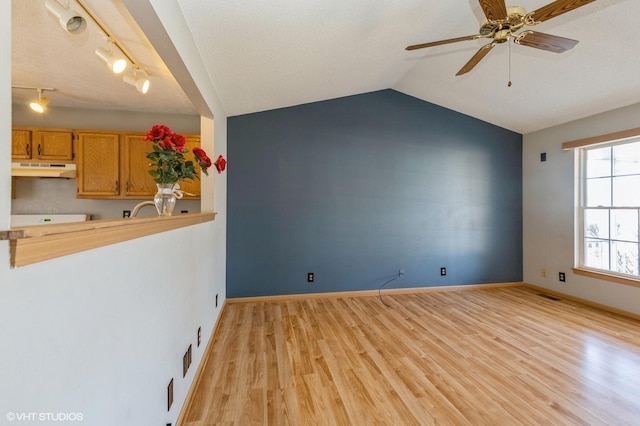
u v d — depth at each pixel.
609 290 3.48
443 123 4.36
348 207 4.10
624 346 2.59
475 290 4.41
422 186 4.30
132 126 3.59
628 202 3.37
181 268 1.73
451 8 2.46
